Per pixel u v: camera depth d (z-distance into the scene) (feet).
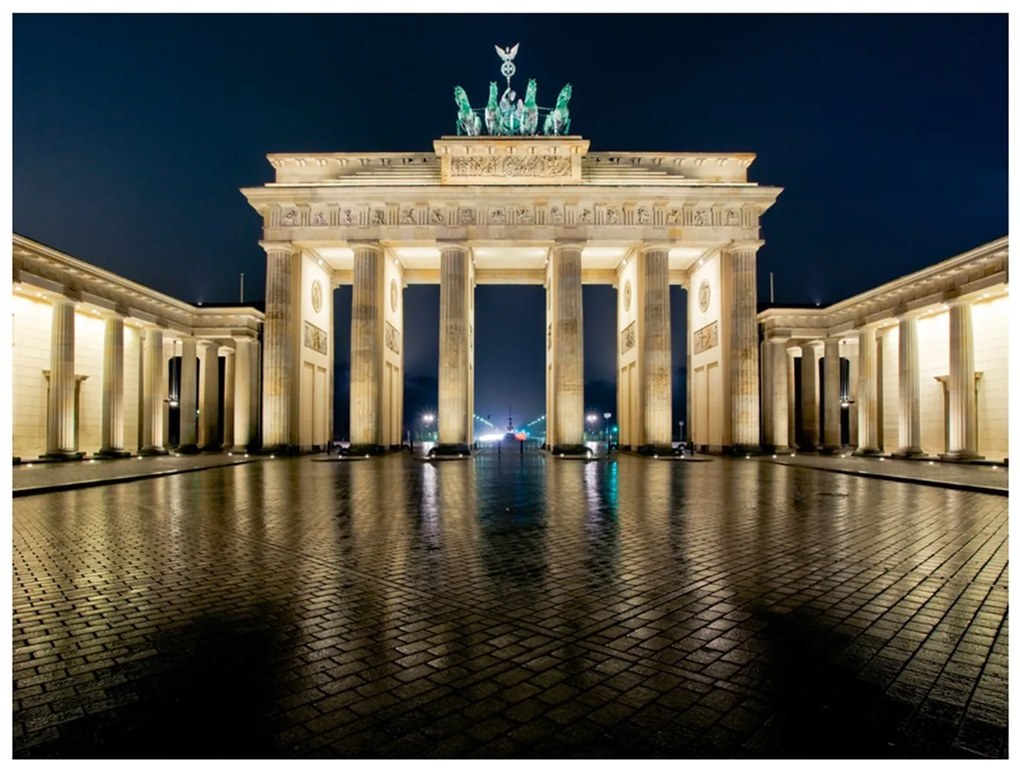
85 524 43.91
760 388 174.40
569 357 138.92
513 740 14.25
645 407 141.79
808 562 31.65
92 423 140.15
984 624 22.18
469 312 155.63
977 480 73.56
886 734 14.58
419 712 15.65
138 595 26.03
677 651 19.62
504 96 155.63
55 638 21.06
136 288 137.90
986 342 116.37
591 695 16.57
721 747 13.99
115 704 16.17
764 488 68.23
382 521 44.80
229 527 42.42
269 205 140.36
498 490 65.77
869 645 20.17
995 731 14.78
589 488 67.87
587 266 176.04
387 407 157.48
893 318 133.49
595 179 146.10
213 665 18.66
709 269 155.94
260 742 14.21
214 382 178.29
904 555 33.30
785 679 17.58
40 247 108.47
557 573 29.40
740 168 148.87
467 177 142.51
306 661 18.92
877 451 140.46
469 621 22.54
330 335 173.68
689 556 32.99
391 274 161.07
